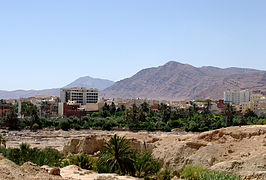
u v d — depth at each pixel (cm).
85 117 18312
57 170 3381
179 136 6638
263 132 5353
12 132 15200
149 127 16450
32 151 5350
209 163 5038
